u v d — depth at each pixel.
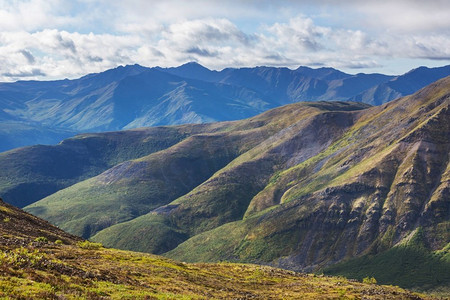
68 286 40.53
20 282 37.03
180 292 57.53
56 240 84.94
